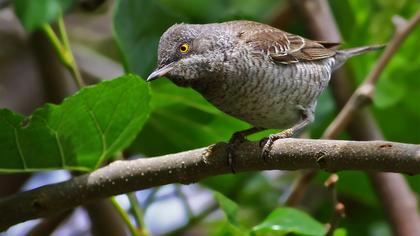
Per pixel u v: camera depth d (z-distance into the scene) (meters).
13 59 14.77
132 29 10.30
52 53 11.66
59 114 8.09
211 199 13.80
